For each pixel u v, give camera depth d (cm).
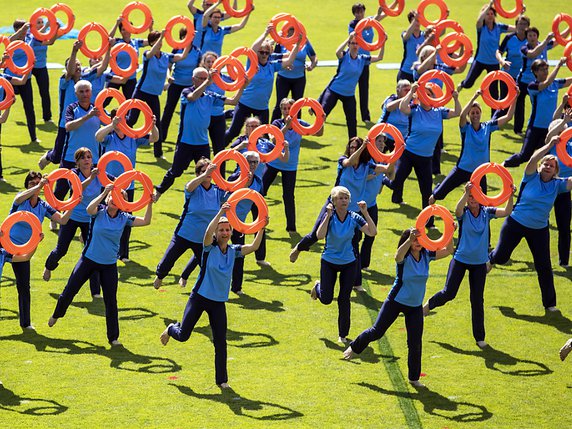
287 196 2923
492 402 2105
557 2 5719
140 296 2550
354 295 2589
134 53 3306
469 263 2333
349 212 2286
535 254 2514
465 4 5653
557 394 2142
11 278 2628
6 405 2030
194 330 2402
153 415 2006
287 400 2083
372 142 2542
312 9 5491
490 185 3344
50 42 3634
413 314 2155
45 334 2344
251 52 3088
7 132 3681
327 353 2298
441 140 3412
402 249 2111
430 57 3269
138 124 3675
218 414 2017
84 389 2102
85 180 2411
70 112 2797
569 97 3012
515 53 3784
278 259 2795
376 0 5688
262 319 2450
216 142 3153
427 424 2009
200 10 3822
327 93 3503
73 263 2733
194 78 2912
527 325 2464
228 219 2131
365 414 2039
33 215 2248
